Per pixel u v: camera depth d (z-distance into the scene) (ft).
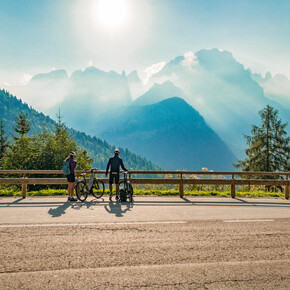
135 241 18.93
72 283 12.94
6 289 12.30
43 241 18.57
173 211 29.60
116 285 12.84
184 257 16.30
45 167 79.66
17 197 37.96
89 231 21.04
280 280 13.75
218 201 38.06
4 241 18.47
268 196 46.57
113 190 43.75
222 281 13.50
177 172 42.75
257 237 20.47
